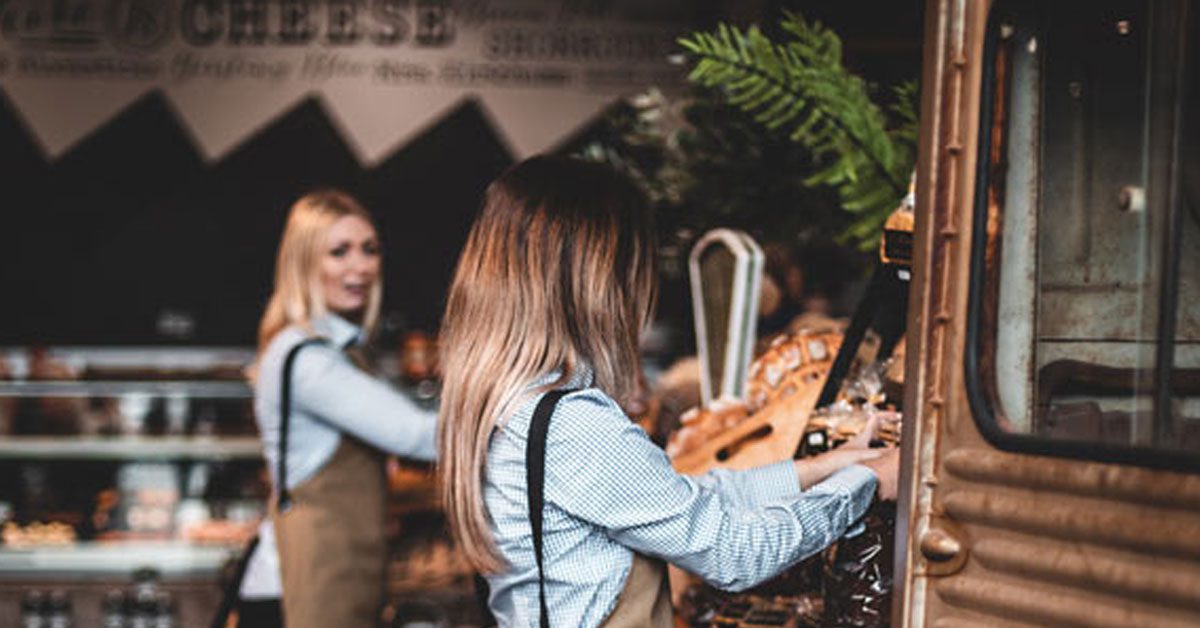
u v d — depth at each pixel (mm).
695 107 2543
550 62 7035
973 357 1403
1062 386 1433
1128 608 1209
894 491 1768
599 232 1793
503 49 7043
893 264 1793
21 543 5430
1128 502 1213
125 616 5344
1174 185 1370
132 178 7465
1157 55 1384
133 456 5641
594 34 7016
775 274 3225
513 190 1823
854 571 1783
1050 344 1432
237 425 5793
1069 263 1435
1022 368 1421
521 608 1788
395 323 7004
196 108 7051
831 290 4062
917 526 1432
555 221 1788
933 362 1439
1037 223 1428
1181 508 1158
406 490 4738
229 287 7523
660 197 2672
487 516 1789
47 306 7477
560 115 7039
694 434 2232
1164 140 1377
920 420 1441
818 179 2209
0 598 5367
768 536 1690
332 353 3355
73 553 5414
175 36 7023
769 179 2564
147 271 7504
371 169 7527
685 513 1689
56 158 7070
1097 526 1235
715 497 1740
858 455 1818
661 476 1706
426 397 5742
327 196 3600
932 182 1448
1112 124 1426
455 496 1806
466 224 7535
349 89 7059
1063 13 1428
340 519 3328
